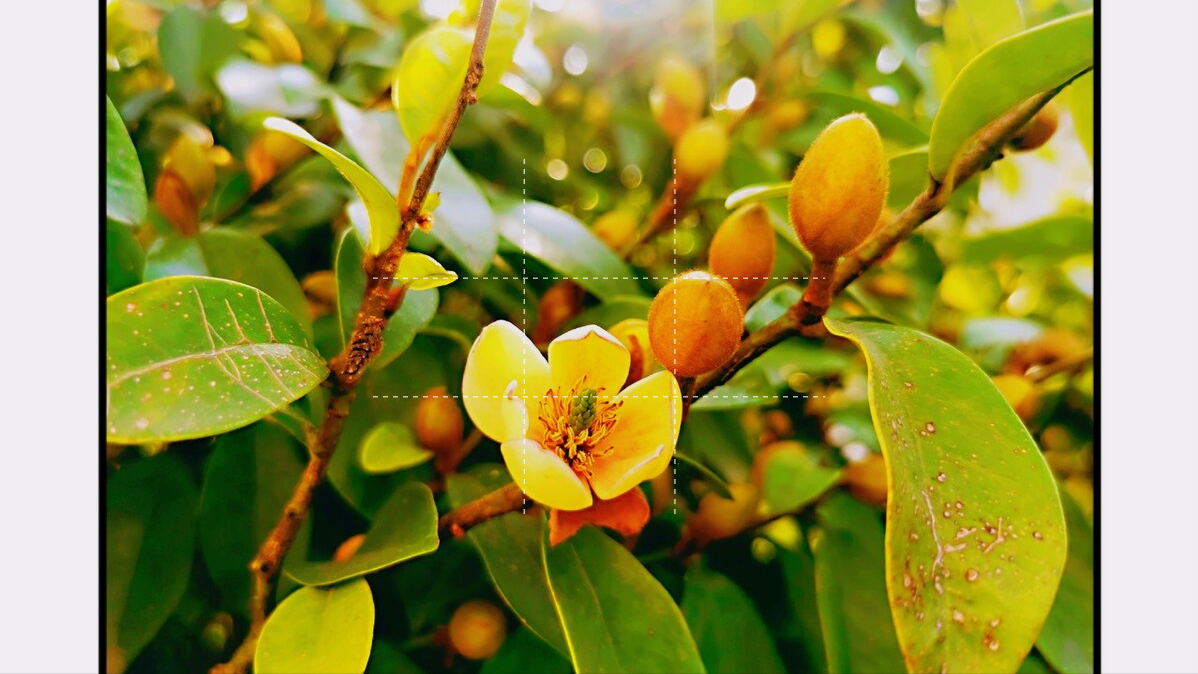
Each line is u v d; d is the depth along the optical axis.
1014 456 0.16
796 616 0.22
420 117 0.18
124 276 0.21
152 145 0.24
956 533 0.16
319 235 0.25
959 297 0.27
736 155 0.27
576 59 0.28
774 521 0.23
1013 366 0.26
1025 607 0.15
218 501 0.22
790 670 0.22
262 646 0.17
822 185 0.17
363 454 0.20
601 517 0.18
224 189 0.24
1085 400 0.25
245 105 0.23
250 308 0.17
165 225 0.22
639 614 0.18
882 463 0.23
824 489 0.22
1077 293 0.27
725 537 0.22
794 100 0.27
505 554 0.20
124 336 0.16
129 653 0.21
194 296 0.17
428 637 0.22
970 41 0.27
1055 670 0.21
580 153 0.28
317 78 0.25
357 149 0.22
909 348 0.17
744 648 0.21
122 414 0.16
